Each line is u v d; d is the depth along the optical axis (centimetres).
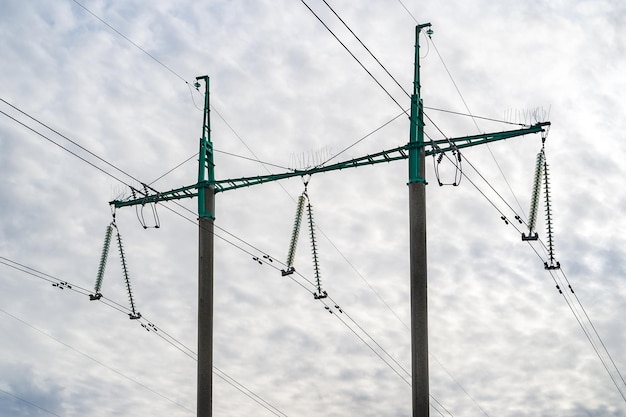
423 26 3491
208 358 3734
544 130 3434
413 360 3234
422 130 3422
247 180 3894
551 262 3531
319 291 3891
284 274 3875
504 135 3441
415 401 3203
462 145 3469
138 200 4012
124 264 4097
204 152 3897
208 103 3962
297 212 3825
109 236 4081
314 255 3838
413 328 3250
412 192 3356
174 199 3962
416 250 3306
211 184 3872
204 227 3831
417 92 3438
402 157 3522
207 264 3806
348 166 3675
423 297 3262
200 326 3756
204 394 3706
